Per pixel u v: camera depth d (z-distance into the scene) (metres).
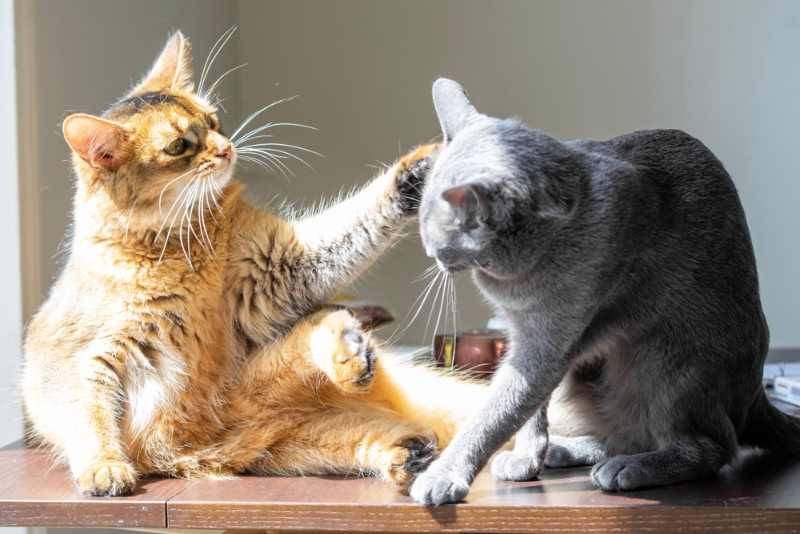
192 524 1.11
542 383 1.12
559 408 1.24
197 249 1.25
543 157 1.10
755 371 1.19
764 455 1.23
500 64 2.02
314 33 2.00
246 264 1.28
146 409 1.22
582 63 2.02
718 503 1.07
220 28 1.90
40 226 1.41
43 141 1.42
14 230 1.39
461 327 1.93
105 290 1.23
